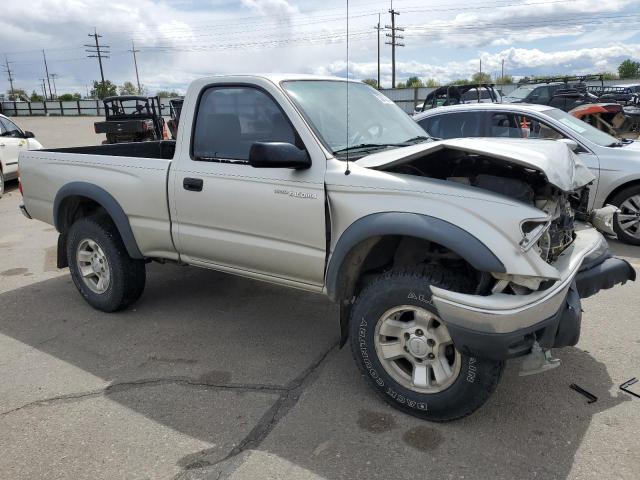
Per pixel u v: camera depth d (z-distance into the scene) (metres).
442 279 2.82
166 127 18.27
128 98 17.05
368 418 3.07
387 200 2.94
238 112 3.64
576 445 2.79
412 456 2.74
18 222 8.54
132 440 2.92
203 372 3.63
